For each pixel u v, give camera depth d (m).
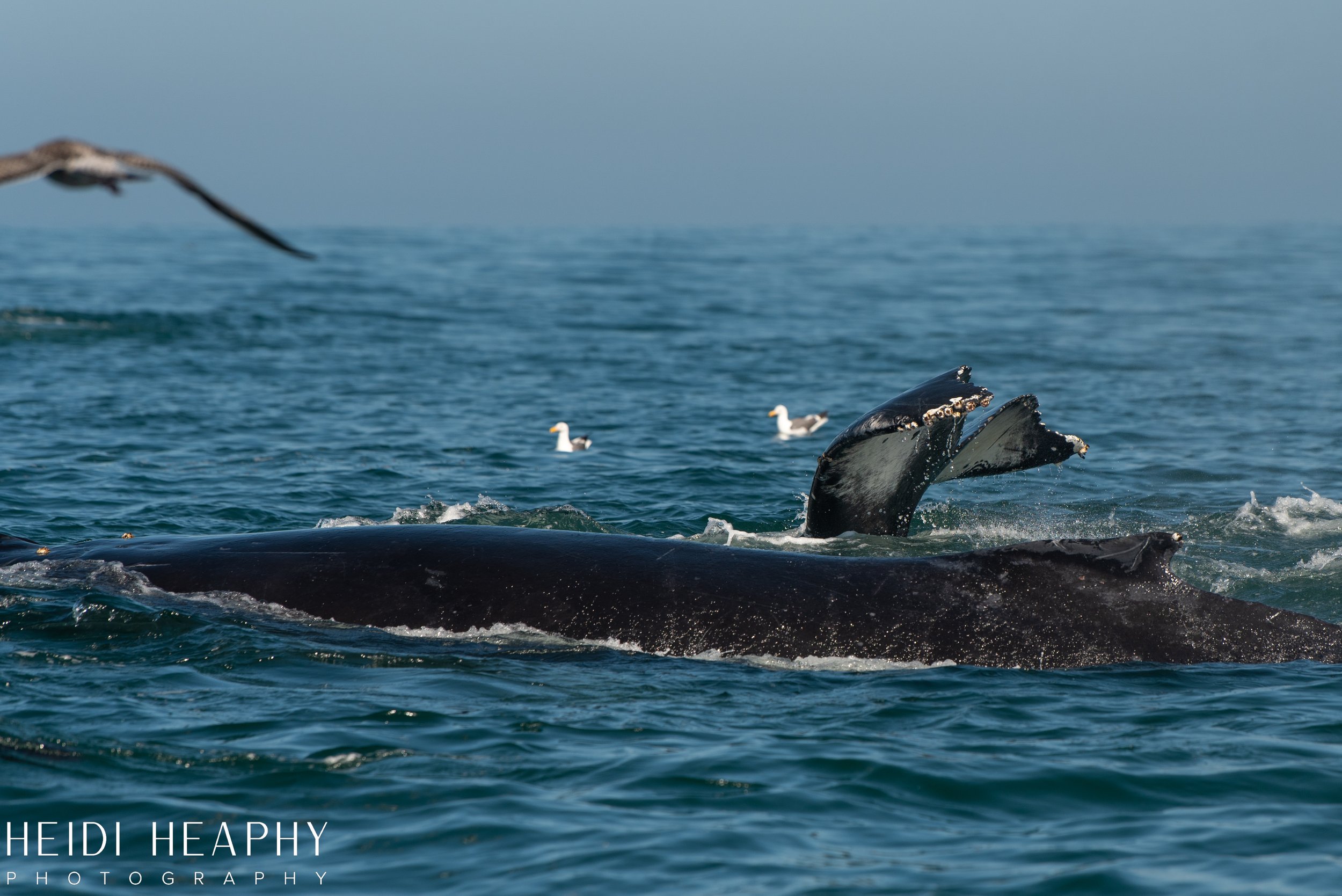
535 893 24.72
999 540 50.06
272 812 27.91
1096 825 27.47
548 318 163.38
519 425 88.56
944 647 36.69
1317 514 58.41
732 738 31.78
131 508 60.19
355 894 24.77
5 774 29.31
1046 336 146.25
